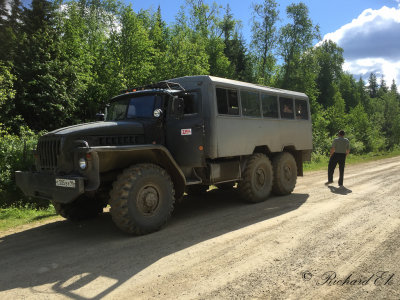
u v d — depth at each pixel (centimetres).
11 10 1728
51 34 1677
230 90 673
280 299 287
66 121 1622
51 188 484
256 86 762
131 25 1798
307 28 3488
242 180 717
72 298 299
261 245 431
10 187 760
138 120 600
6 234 543
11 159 782
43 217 658
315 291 300
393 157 2542
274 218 578
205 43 3152
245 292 301
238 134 679
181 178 574
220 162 660
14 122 1285
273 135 790
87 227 569
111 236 505
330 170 1044
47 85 1460
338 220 548
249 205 715
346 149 985
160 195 521
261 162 742
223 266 364
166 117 603
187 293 302
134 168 499
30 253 436
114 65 1756
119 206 475
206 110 621
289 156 846
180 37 2150
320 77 5369
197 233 504
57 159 484
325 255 389
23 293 312
